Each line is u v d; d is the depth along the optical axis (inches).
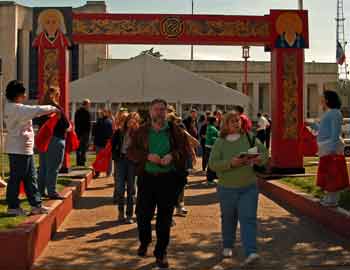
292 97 623.8
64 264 290.0
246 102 914.7
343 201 401.4
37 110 318.7
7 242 273.1
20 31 2260.1
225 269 282.2
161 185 283.0
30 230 281.4
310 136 593.6
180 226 388.5
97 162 507.8
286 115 623.8
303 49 622.5
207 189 584.7
